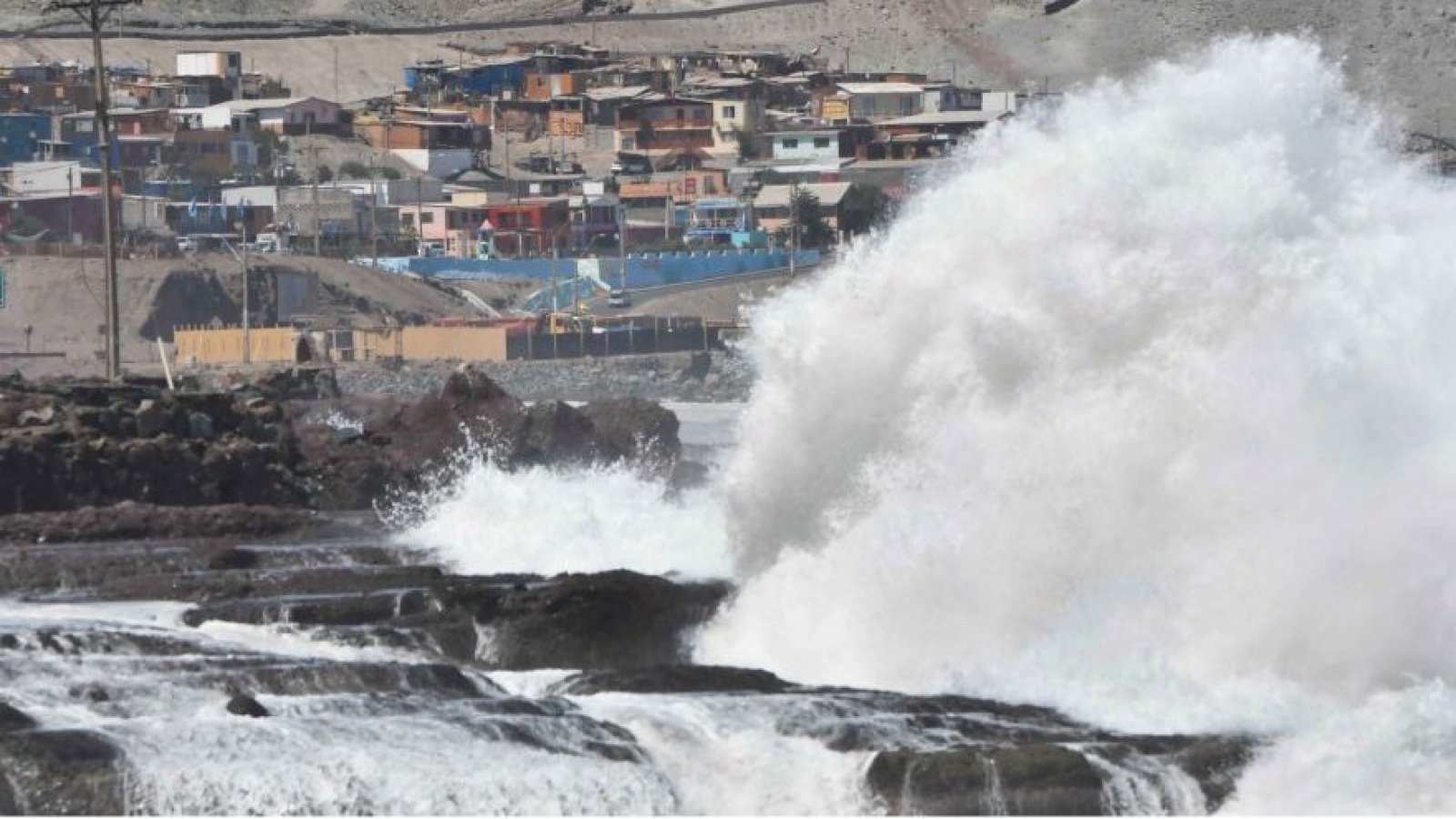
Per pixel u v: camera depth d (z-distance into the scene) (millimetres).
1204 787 77812
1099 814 76625
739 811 77562
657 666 93875
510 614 103875
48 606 115500
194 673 88438
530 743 78375
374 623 107000
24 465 155875
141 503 155625
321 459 177000
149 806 73562
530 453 181500
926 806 76062
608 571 112125
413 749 77188
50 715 81562
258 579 119875
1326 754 79750
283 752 76125
